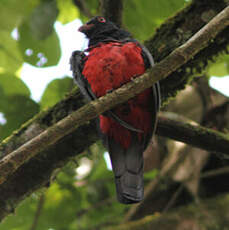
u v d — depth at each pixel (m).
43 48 11.11
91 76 7.79
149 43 8.13
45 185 8.30
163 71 5.84
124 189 7.18
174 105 11.14
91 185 12.01
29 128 8.08
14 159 5.71
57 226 11.88
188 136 8.07
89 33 9.75
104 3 9.02
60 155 8.02
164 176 11.70
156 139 11.75
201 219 11.21
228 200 11.80
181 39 7.79
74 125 5.82
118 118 7.35
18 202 8.19
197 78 8.71
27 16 11.20
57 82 10.93
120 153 7.63
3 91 10.20
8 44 11.95
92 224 12.45
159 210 12.02
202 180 12.53
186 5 7.99
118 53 7.68
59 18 12.07
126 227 11.35
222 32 7.46
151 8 10.59
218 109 11.10
